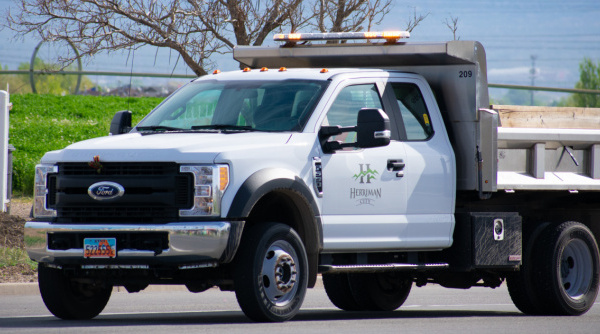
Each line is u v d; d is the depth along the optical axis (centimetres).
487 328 2925
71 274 2962
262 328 2706
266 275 2836
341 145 3023
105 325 2903
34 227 2891
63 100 14375
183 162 2748
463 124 3400
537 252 3606
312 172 2944
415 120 3306
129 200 2781
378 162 3114
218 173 2731
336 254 3122
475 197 3497
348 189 3031
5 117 6175
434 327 2917
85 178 2842
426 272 3638
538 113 3706
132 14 5684
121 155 2797
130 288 3072
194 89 3306
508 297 4628
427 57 3400
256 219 3031
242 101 3141
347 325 2906
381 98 3231
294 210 2952
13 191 8888
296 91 3117
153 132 3064
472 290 5131
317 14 5950
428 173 3250
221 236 2698
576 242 3675
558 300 3578
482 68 3400
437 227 3266
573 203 3819
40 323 3008
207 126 3080
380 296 3775
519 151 3569
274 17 5881
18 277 4559
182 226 2706
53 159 2903
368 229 3077
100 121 13112
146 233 2745
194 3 5709
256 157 2816
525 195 3669
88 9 5709
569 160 3725
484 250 3378
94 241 2794
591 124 3859
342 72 3195
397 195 3158
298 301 2914
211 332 2616
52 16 5781
